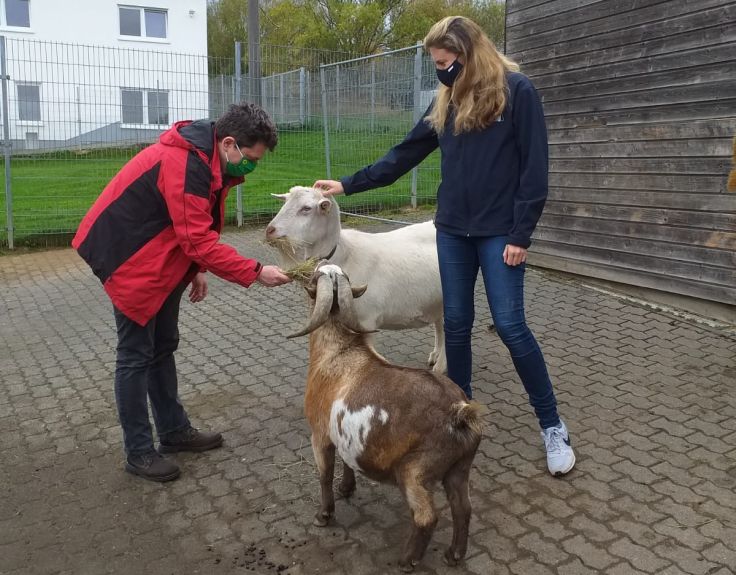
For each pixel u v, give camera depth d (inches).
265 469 153.4
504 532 127.2
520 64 309.0
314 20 1330.0
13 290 322.0
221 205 146.3
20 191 451.2
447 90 142.9
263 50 543.2
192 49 1130.0
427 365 214.8
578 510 133.6
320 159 486.9
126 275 133.6
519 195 136.2
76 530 132.1
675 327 238.5
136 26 1095.0
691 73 240.1
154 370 153.6
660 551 120.5
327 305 115.0
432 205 465.7
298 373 208.8
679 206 250.1
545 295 279.6
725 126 231.1
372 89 440.8
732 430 164.1
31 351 236.4
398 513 135.0
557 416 148.0
